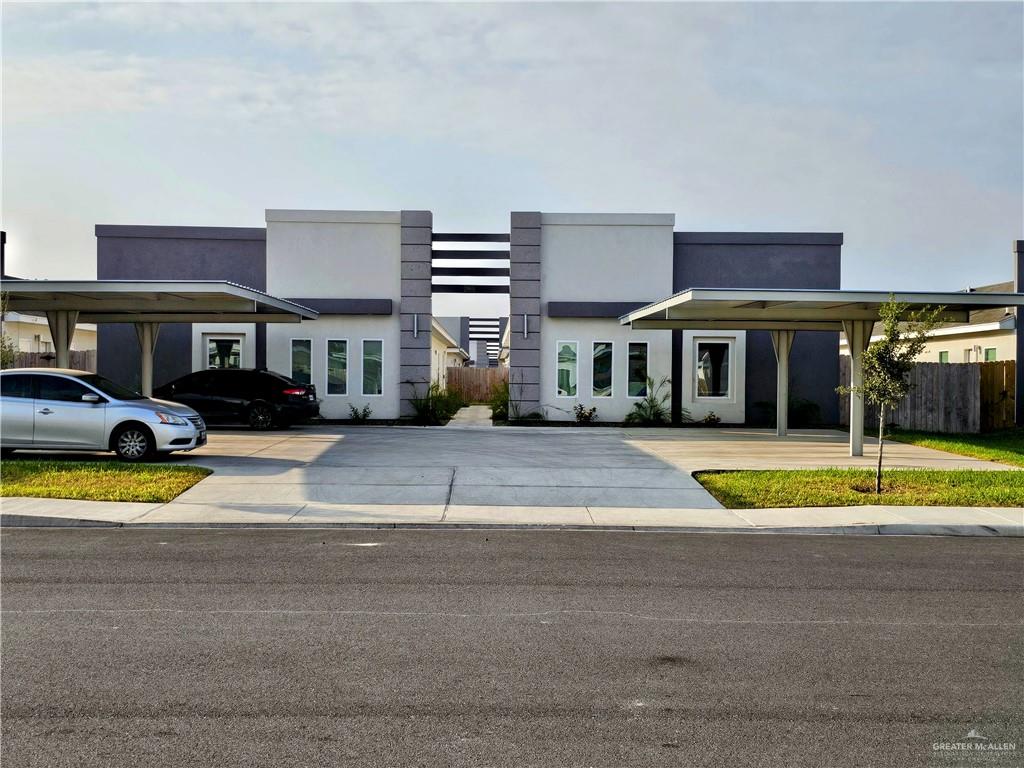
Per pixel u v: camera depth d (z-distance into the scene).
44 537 9.50
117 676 5.10
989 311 27.80
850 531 10.45
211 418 21.61
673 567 8.27
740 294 15.77
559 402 25.45
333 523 10.37
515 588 7.35
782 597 7.14
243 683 5.01
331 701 4.75
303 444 18.00
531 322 25.45
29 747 4.14
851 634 6.12
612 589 7.36
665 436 20.97
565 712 4.64
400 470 14.14
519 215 25.44
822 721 4.57
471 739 4.29
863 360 12.87
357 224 25.52
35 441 14.22
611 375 25.45
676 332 25.48
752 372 25.83
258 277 25.72
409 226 25.42
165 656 5.46
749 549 9.25
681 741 4.30
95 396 14.42
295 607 6.67
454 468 14.44
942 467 15.45
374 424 24.39
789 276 25.67
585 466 14.84
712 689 5.02
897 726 4.52
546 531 10.25
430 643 5.80
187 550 8.83
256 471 13.84
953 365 23.78
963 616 6.61
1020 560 8.77
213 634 5.94
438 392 26.02
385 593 7.12
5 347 17.08
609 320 25.42
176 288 17.12
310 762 4.01
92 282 16.98
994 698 4.92
